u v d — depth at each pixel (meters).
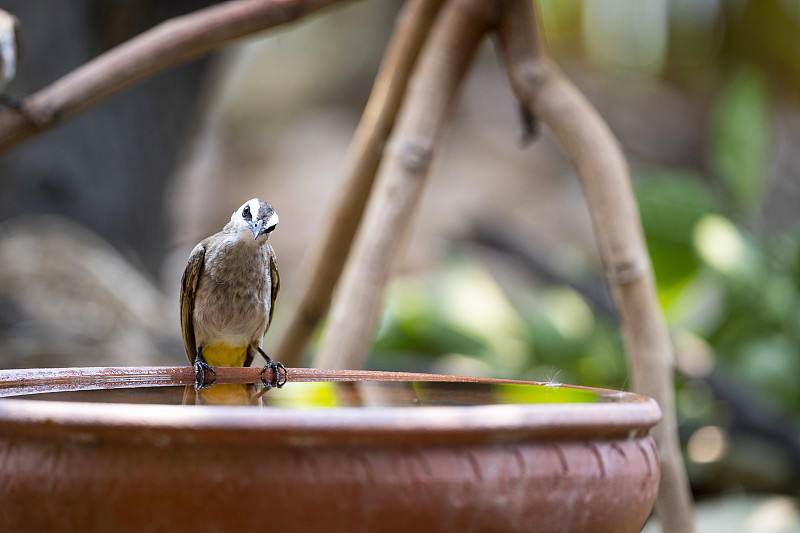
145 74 4.57
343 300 4.22
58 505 2.24
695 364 10.58
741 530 9.12
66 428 2.19
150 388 3.57
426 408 2.21
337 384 3.71
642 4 25.44
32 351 8.59
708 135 24.19
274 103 26.73
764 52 23.97
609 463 2.39
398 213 4.26
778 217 20.50
